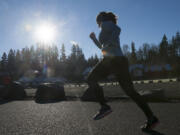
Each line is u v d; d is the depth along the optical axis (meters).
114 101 6.16
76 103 6.14
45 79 32.78
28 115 4.20
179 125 3.03
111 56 2.70
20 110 4.93
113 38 2.78
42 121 3.57
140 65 53.94
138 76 51.47
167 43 61.16
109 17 2.98
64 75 66.62
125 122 3.32
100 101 2.80
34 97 7.98
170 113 3.98
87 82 2.86
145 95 6.16
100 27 3.09
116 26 2.90
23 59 73.25
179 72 45.09
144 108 2.75
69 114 4.21
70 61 70.44
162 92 6.15
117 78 2.78
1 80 9.95
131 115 3.90
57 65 70.31
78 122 3.42
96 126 3.11
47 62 73.44
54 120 3.63
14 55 72.19
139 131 2.77
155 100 6.07
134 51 67.81
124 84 2.74
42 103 6.39
